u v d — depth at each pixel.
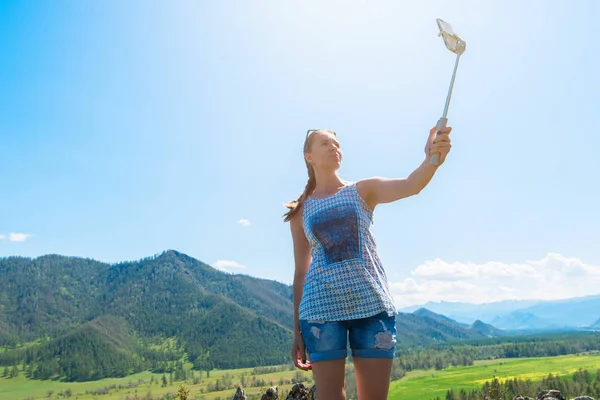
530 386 105.56
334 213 3.17
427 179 2.77
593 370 175.00
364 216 3.17
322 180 3.44
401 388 182.62
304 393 6.00
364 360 2.94
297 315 3.43
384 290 3.04
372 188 3.22
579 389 120.88
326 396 2.91
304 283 3.23
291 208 3.64
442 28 2.77
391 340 2.97
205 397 168.50
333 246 3.08
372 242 3.18
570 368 193.50
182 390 8.32
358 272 3.00
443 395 158.00
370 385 2.93
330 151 3.39
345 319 2.93
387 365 2.94
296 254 3.55
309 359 3.03
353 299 2.95
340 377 2.94
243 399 6.05
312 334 2.98
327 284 3.01
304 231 3.38
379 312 2.95
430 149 2.75
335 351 2.92
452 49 2.77
